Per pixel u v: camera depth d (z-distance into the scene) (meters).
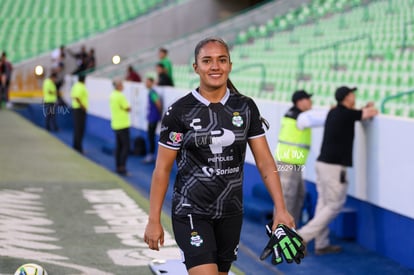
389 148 14.25
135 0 61.31
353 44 31.09
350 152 14.69
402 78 23.78
